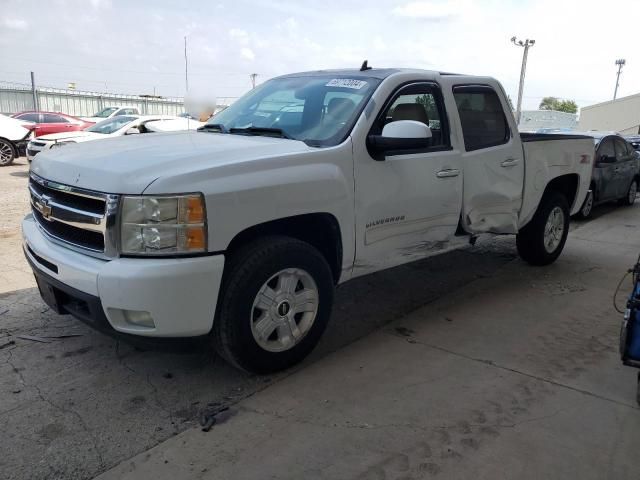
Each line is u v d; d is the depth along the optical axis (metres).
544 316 4.75
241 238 3.37
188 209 2.94
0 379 3.47
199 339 3.14
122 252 2.97
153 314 2.93
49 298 3.48
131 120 13.70
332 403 3.27
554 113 55.56
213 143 3.61
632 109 52.72
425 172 4.22
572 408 3.26
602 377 3.65
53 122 18.88
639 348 3.07
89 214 3.06
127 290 2.88
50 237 3.43
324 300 3.69
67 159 3.42
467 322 4.58
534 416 3.17
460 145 4.57
